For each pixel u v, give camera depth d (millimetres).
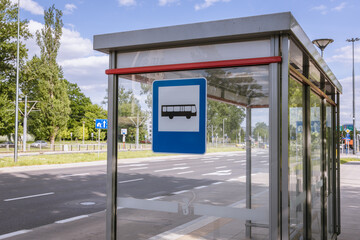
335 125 6254
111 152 3402
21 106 53969
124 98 3459
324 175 5055
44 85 50281
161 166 3326
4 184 13055
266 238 2918
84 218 7672
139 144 3391
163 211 3326
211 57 3107
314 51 3537
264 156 2904
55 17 51250
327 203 5176
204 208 3199
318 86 4844
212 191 3180
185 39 3086
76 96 92062
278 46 2846
